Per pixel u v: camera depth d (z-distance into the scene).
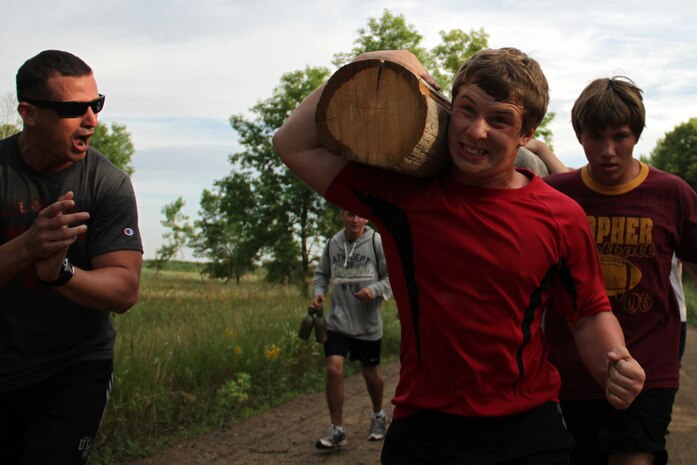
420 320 2.41
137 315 11.08
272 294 18.48
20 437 3.01
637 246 3.45
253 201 31.25
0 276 2.57
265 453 5.66
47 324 2.93
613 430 3.35
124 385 6.09
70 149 2.90
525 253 2.34
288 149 2.59
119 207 3.02
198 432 6.08
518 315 2.37
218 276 34.62
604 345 2.46
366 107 2.33
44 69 2.81
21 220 2.95
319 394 7.83
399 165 2.32
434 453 2.39
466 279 2.35
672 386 3.39
